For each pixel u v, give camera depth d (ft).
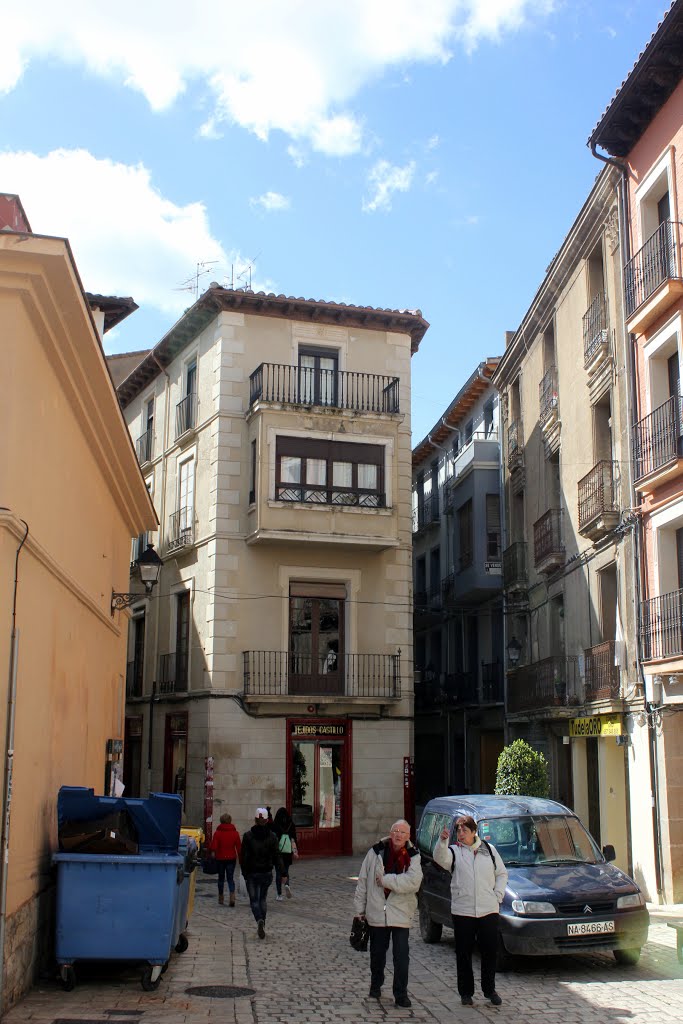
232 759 88.02
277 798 88.22
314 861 85.10
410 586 95.61
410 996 33.09
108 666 57.67
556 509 81.51
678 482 57.41
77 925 32.83
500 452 103.71
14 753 30.78
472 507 106.01
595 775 72.84
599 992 33.32
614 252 69.51
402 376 98.58
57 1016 28.66
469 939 31.50
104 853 34.09
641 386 63.46
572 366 79.00
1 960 28.25
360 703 90.74
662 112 61.52
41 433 34.88
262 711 89.30
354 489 92.53
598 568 71.15
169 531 103.09
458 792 112.78
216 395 94.38
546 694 78.69
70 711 42.32
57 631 38.65
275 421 90.89
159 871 33.47
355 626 93.20
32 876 33.01
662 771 57.98
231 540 91.76
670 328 59.11
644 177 63.87
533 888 37.52
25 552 32.42
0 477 30.37
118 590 64.44
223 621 90.17
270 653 90.58
